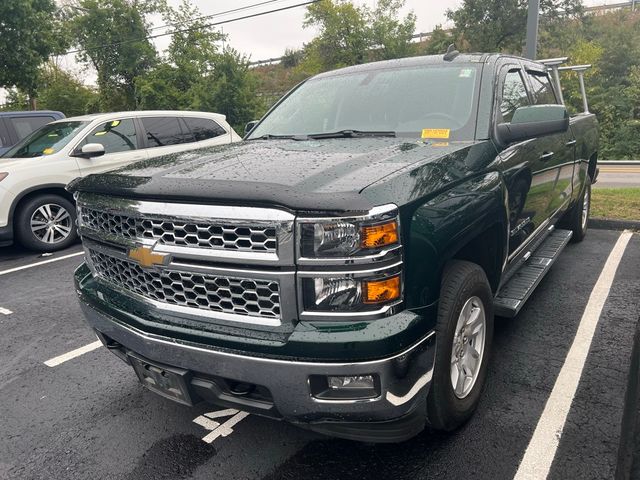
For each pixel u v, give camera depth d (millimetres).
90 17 34219
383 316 1977
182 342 2189
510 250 3252
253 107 28156
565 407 2900
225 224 2045
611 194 9039
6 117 9633
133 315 2371
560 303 4398
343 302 1955
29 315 4836
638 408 2871
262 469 2531
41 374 3668
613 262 5484
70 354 3982
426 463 2490
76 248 7391
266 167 2328
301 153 2666
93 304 2645
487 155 2816
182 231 2170
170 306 2287
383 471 2459
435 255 2160
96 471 2592
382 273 1945
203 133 8742
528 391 3076
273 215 1955
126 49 34250
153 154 8016
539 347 3633
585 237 6602
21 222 6949
